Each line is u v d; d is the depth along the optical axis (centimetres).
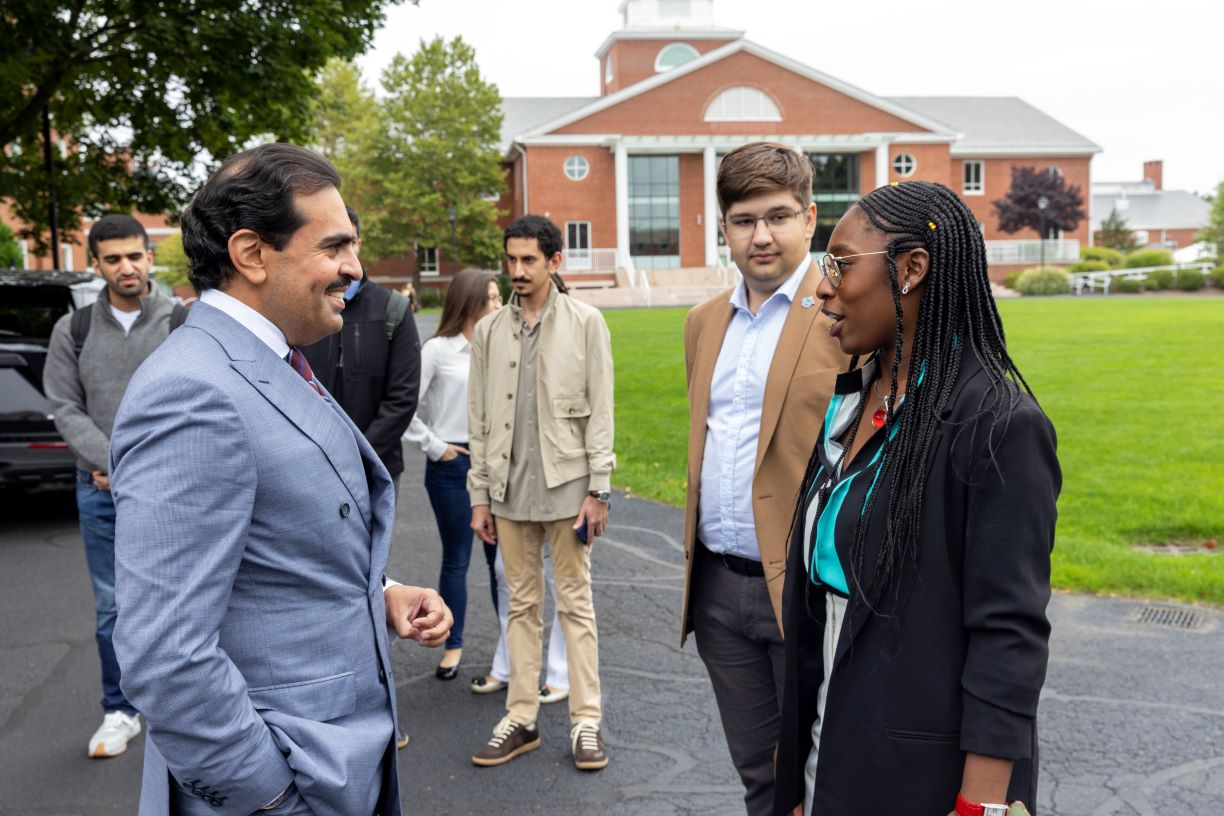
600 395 385
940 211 179
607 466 381
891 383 183
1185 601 557
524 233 379
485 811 346
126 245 419
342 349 389
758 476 272
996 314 180
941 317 178
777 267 281
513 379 385
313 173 175
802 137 5059
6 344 733
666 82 5016
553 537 385
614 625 538
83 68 1354
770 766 291
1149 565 603
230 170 173
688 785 363
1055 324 2386
